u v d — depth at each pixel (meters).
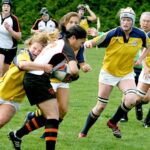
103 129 19.70
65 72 14.82
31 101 14.54
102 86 17.84
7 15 25.66
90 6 72.44
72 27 15.41
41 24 36.78
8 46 25.78
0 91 14.64
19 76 14.46
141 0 71.94
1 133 18.42
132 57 17.75
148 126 20.48
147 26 19.80
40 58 14.49
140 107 21.19
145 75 20.25
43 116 15.58
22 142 17.22
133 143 17.70
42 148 16.55
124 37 17.48
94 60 46.28
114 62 17.66
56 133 14.61
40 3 71.81
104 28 70.38
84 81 33.22
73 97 26.89
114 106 24.64
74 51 15.61
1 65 25.73
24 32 69.69
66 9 71.50
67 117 21.62
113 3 72.25
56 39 14.91
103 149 16.75
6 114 14.70
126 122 21.28
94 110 18.05
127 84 17.69
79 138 18.11
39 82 14.32
